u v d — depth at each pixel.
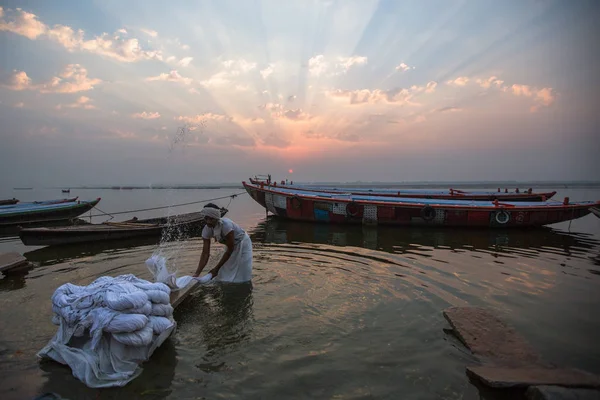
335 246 10.23
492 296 5.88
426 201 15.47
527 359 3.90
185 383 3.52
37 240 10.36
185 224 12.73
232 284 6.47
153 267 5.52
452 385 3.48
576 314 5.15
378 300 5.66
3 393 3.35
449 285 6.41
